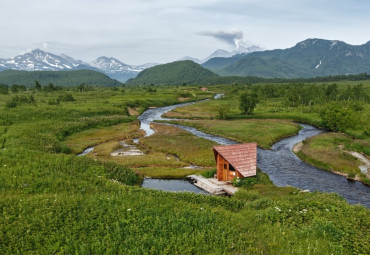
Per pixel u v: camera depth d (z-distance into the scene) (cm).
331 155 5375
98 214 2047
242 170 3875
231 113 11638
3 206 2138
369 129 7312
